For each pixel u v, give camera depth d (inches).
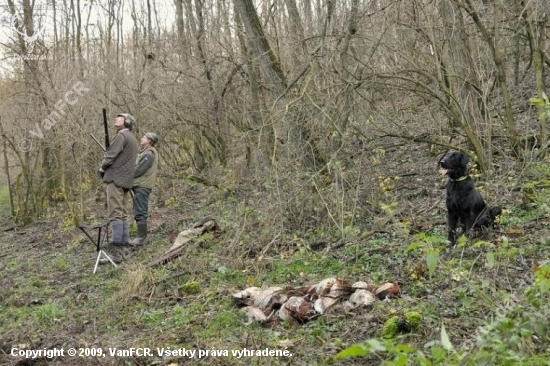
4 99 679.1
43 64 658.2
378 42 384.5
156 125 611.8
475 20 399.2
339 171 344.5
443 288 249.0
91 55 723.4
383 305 238.8
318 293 254.2
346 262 309.6
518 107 517.7
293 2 469.1
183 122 586.6
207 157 644.1
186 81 587.5
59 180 703.7
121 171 405.4
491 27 463.5
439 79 394.9
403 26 415.2
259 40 449.4
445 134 489.4
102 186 668.7
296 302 247.0
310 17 490.3
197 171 630.5
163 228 482.9
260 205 373.4
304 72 390.0
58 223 614.5
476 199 293.9
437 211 367.9
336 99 382.0
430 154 485.1
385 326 213.8
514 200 345.1
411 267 274.2
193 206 537.3
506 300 169.0
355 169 368.2
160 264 359.3
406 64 433.7
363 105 455.5
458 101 425.4
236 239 348.8
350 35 387.9
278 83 442.9
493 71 466.9
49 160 684.1
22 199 697.6
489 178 385.1
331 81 388.5
